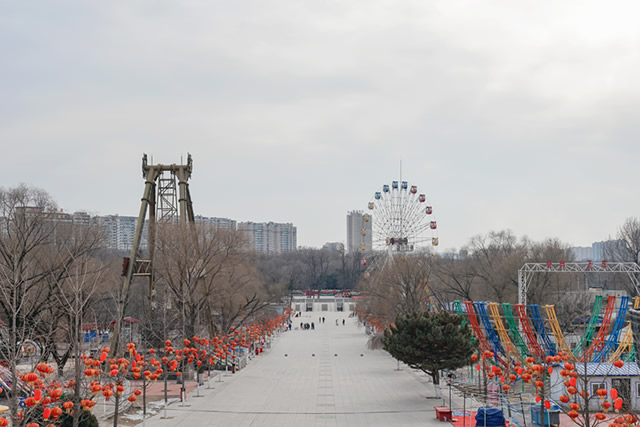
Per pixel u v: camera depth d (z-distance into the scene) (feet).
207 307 265.75
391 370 266.16
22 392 130.93
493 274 381.19
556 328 185.88
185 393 196.85
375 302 359.05
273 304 563.89
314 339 428.97
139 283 294.46
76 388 111.14
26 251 185.47
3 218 229.04
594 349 189.26
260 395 203.82
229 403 189.06
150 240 233.76
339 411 176.24
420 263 355.97
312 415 170.81
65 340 209.15
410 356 190.29
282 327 497.05
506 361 202.39
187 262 230.07
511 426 154.20
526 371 154.81
